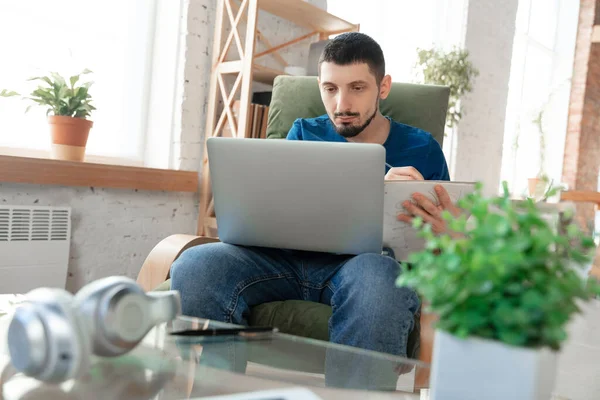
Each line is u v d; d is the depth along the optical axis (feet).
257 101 9.63
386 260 4.10
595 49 18.38
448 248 1.67
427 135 5.86
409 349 4.20
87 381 2.19
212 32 9.11
